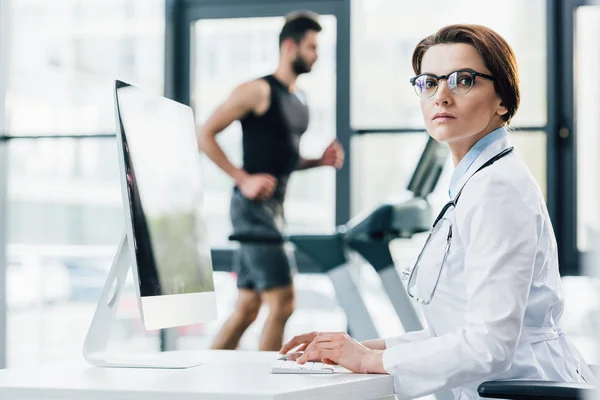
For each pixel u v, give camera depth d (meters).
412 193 3.17
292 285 3.48
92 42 4.51
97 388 1.17
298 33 3.51
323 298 4.20
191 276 1.65
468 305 1.33
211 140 3.50
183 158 1.72
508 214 1.33
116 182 4.45
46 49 4.51
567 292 3.94
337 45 4.26
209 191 4.34
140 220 1.45
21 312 4.45
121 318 4.34
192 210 1.73
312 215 4.25
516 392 1.19
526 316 1.43
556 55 4.06
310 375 1.34
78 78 4.49
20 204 4.46
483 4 4.12
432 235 1.49
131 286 4.37
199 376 1.33
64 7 4.51
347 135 4.24
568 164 4.06
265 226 3.46
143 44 4.49
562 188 4.07
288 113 3.52
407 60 4.20
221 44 4.44
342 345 1.39
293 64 3.53
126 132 1.47
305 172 4.25
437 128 1.45
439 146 3.01
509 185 1.36
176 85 4.47
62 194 4.46
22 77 4.49
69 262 4.46
